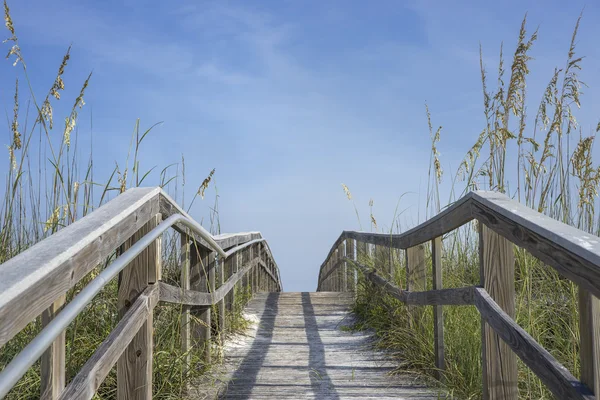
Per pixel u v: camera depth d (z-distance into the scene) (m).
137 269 2.85
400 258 5.99
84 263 1.85
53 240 1.79
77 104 3.60
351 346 5.36
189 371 3.67
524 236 2.34
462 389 3.61
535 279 4.20
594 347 1.85
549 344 3.86
